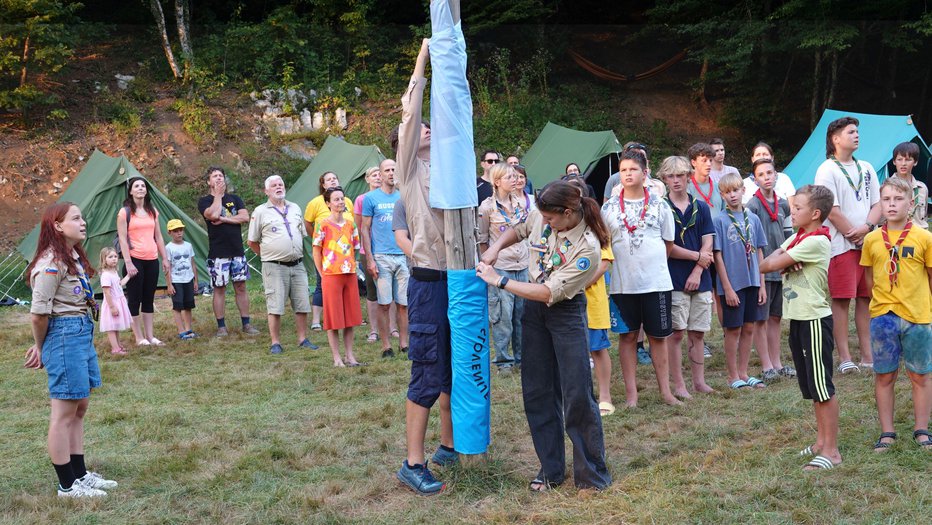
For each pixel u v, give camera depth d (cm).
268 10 2384
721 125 2327
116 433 533
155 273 881
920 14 2162
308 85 2053
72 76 1952
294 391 646
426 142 447
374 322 853
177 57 2067
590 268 382
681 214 575
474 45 2394
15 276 1252
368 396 625
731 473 412
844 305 618
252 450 490
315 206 762
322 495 406
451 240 418
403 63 2248
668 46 2602
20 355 820
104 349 839
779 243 648
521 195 679
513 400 587
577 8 2638
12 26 1712
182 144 1830
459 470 432
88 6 2222
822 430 425
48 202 1647
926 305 433
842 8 2058
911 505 358
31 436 536
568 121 2203
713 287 631
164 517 387
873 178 619
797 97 2345
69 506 403
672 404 558
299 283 827
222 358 790
